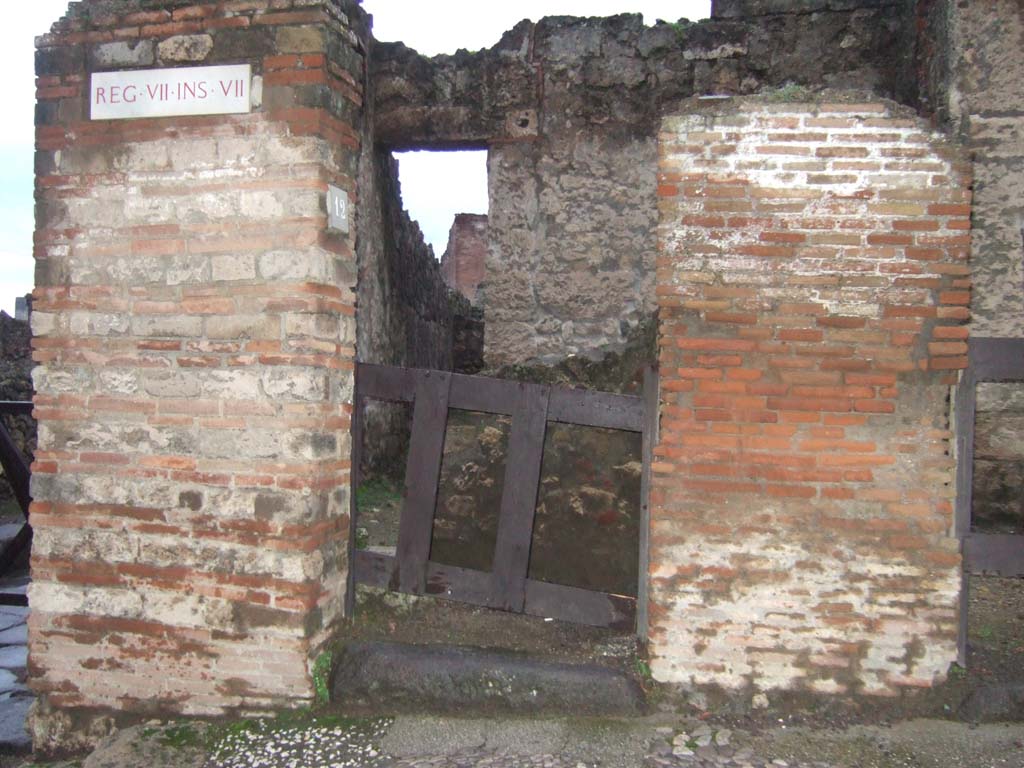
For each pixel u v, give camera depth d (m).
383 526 6.86
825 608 3.80
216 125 3.92
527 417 4.29
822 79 8.05
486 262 8.48
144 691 4.02
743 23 8.14
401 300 9.84
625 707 3.82
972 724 3.69
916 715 3.76
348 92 4.10
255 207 3.88
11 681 4.86
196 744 3.77
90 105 4.02
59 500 4.08
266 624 3.90
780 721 3.76
